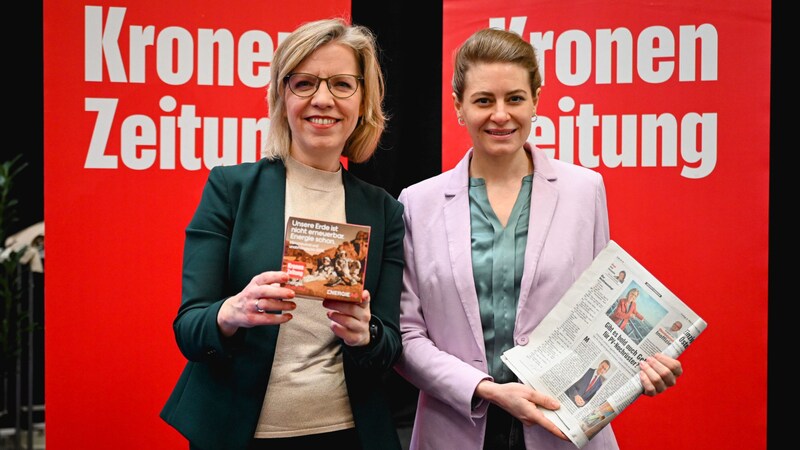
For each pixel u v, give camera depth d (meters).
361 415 1.61
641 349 1.72
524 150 1.96
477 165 1.91
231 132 2.61
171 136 2.59
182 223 2.60
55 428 2.55
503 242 1.84
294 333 1.59
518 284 1.81
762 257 2.46
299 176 1.66
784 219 3.02
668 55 2.50
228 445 1.53
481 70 1.78
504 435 1.81
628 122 2.53
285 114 1.66
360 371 1.63
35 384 4.11
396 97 3.05
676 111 2.50
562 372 1.72
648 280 1.75
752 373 2.47
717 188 2.48
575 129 2.56
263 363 1.55
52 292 2.54
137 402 2.58
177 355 2.60
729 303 2.48
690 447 2.52
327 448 1.60
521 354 1.75
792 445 3.06
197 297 1.54
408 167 3.07
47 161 2.53
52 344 2.54
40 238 3.82
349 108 1.62
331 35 1.62
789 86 2.98
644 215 2.53
